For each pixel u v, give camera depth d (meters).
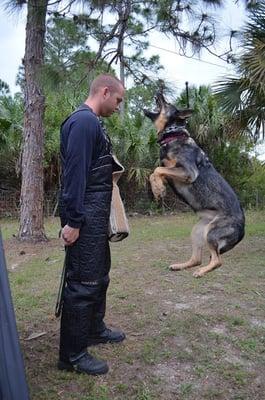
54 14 6.89
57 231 8.58
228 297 4.25
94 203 2.64
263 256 6.04
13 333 2.12
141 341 3.27
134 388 2.69
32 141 7.19
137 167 11.27
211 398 2.64
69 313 2.72
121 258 5.95
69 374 2.79
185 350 3.16
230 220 4.02
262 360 3.08
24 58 7.11
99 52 7.03
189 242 7.07
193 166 3.88
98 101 2.75
